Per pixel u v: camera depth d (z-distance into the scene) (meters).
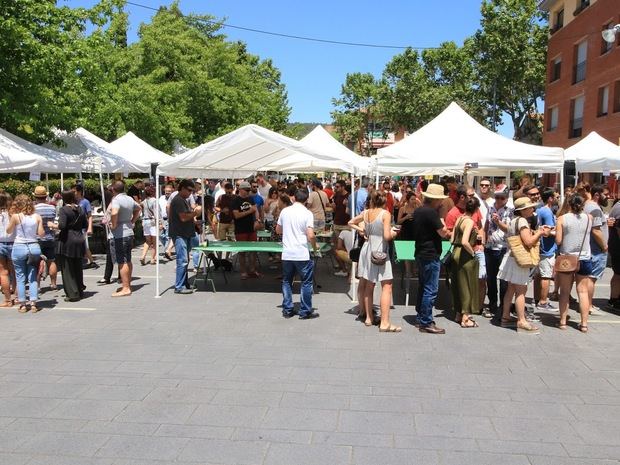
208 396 4.69
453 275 7.22
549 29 32.69
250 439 3.91
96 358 5.71
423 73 41.78
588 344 6.29
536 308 8.00
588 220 6.73
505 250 7.46
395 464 3.56
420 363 5.57
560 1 30.64
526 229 6.55
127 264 8.88
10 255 8.04
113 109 18.78
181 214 8.89
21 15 12.34
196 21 35.12
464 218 7.07
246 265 10.54
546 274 7.89
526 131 41.38
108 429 4.07
